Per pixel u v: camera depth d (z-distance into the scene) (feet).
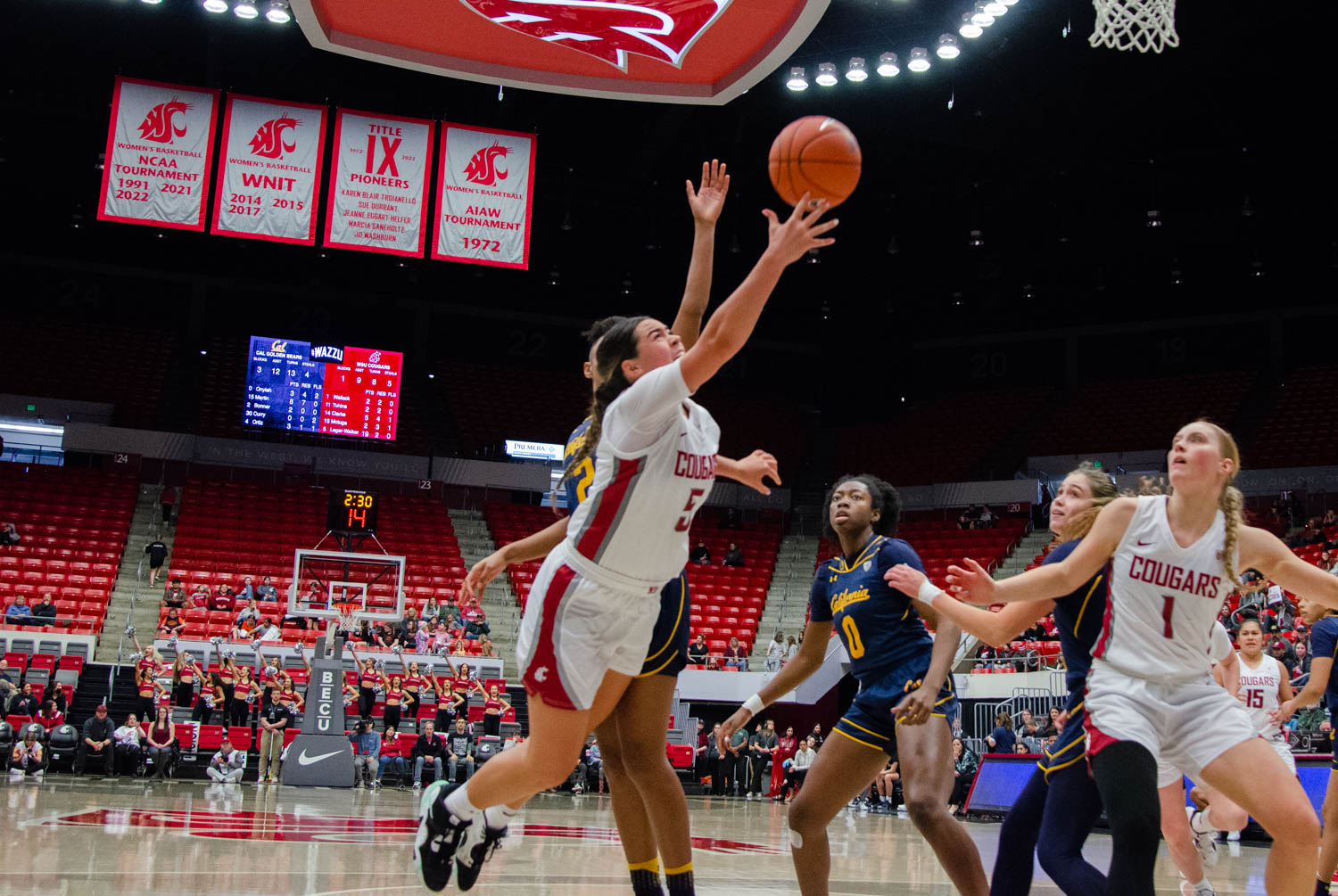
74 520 74.43
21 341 89.20
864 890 18.39
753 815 45.11
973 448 97.09
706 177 12.28
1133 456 89.81
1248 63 62.28
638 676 11.28
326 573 72.84
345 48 40.73
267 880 16.03
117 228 90.07
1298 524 77.46
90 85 74.23
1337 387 89.25
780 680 14.37
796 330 107.24
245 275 97.91
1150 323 99.25
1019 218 83.66
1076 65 62.23
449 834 11.00
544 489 90.33
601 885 16.92
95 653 62.54
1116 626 10.60
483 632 68.54
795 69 61.87
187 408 89.04
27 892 13.92
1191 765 10.28
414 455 90.22
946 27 59.77
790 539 91.04
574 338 105.40
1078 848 10.56
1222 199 79.51
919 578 10.93
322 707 49.19
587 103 72.43
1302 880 9.87
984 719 60.23
